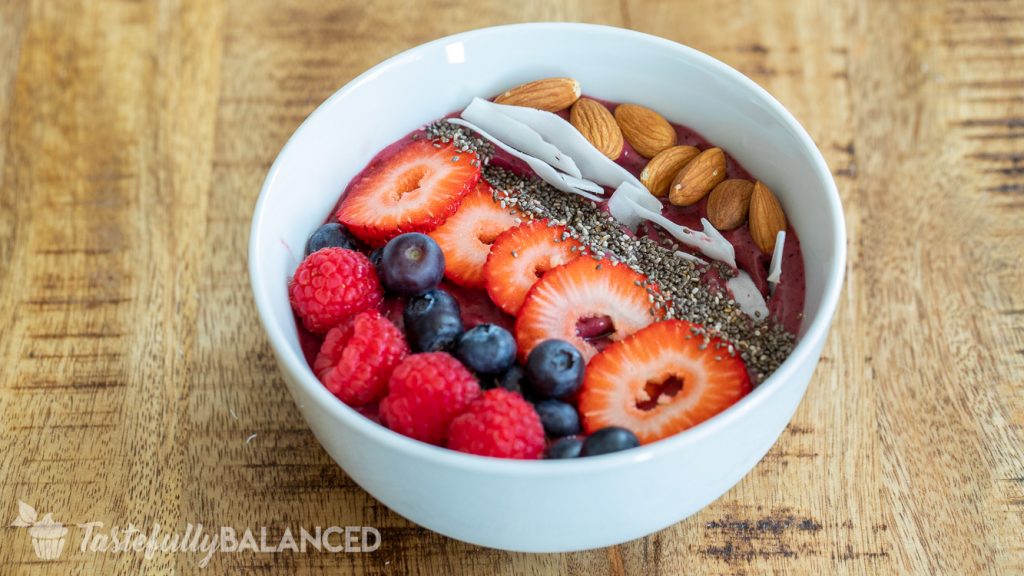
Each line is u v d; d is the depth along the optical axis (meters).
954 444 0.40
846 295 0.43
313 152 0.39
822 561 0.38
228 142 0.47
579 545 0.36
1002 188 0.45
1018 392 0.41
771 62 0.49
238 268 0.44
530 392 0.36
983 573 0.38
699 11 0.50
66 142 0.47
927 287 0.43
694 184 0.41
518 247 0.39
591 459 0.32
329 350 0.37
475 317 0.39
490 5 0.50
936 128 0.47
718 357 0.37
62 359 0.42
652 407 0.36
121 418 0.41
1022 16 0.50
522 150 0.42
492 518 0.34
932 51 0.49
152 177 0.46
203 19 0.50
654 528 0.36
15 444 0.40
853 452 0.40
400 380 0.35
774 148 0.40
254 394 0.41
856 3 0.50
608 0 0.50
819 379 0.41
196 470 0.40
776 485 0.39
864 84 0.48
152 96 0.48
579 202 0.41
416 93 0.41
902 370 0.41
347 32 0.49
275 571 0.38
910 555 0.38
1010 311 0.43
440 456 0.33
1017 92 0.48
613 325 0.38
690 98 0.41
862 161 0.46
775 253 0.39
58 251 0.44
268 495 0.39
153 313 0.43
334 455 0.36
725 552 0.38
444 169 0.40
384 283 0.38
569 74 0.42
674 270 0.39
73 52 0.49
